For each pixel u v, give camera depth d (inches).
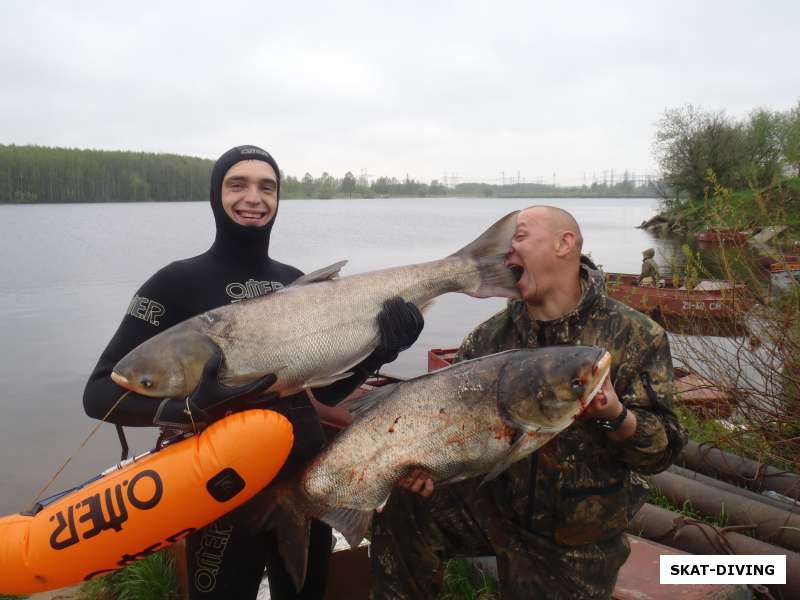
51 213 3484.3
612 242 1700.3
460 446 108.0
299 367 124.3
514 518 118.0
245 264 137.6
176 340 114.5
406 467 109.9
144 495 101.4
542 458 114.0
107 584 186.5
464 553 128.3
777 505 184.9
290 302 125.9
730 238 258.2
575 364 99.0
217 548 122.9
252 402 112.0
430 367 297.6
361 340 130.8
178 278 128.7
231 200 132.6
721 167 1244.5
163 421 109.2
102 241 1801.2
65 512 103.7
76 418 387.2
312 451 130.8
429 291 136.9
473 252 135.6
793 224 258.5
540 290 119.6
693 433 237.0
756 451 218.5
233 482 102.3
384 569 125.4
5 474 315.3
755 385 245.6
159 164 5162.4
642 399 110.6
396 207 5910.4
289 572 113.2
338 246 1713.8
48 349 547.8
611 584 115.8
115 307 753.0
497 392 105.5
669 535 172.9
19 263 1234.0
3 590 105.7
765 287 237.6
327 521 112.6
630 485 116.0
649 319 115.6
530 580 115.6
